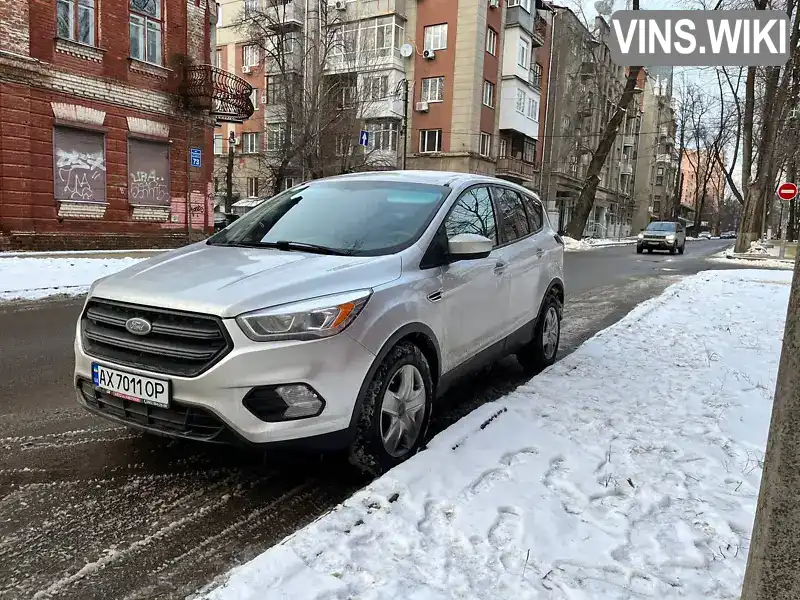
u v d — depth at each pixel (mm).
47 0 15094
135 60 17250
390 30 34312
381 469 3303
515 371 5855
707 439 3805
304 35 28219
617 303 10586
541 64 43344
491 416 3969
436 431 4223
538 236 5656
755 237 37938
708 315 8570
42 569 2480
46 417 4195
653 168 81688
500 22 36031
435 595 2213
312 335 2938
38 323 7637
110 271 12141
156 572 2494
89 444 3738
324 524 2625
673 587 2326
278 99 29641
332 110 26234
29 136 14922
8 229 14664
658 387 4887
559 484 3133
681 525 2775
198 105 19031
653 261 21922
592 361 5699
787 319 1698
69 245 15930
